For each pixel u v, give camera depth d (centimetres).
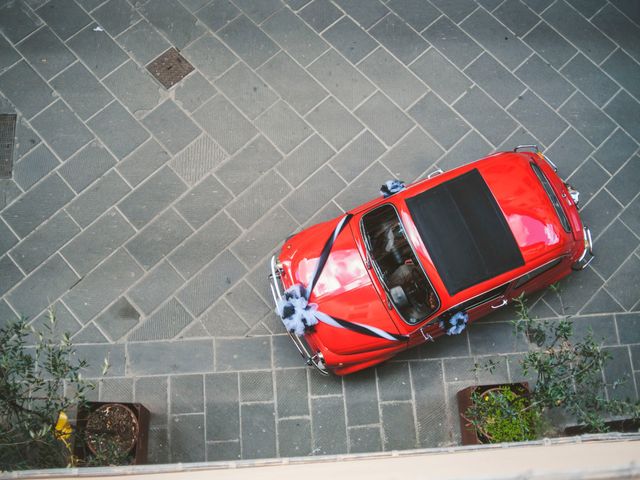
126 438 543
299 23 741
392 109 717
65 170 669
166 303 630
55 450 470
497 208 544
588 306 658
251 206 670
